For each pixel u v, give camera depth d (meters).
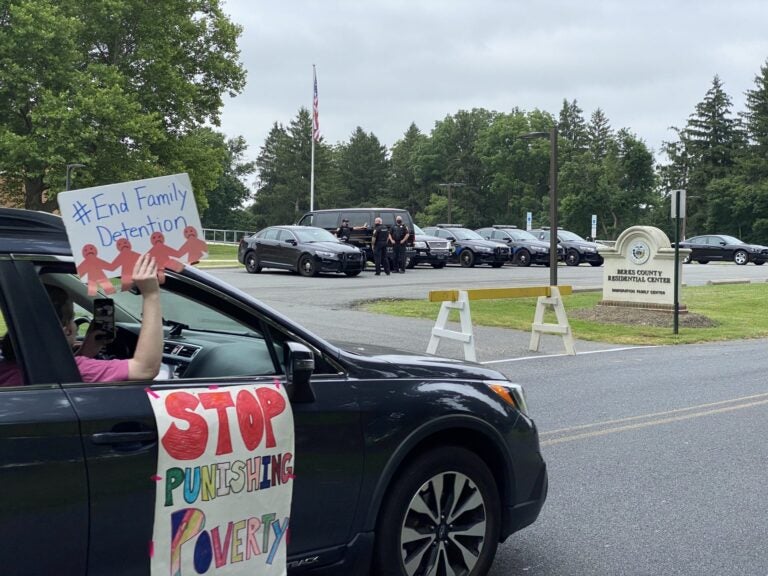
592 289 23.06
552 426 7.93
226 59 45.06
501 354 12.77
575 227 94.25
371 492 3.63
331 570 3.56
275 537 3.29
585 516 5.44
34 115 35.88
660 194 99.50
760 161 86.06
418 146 125.25
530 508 4.31
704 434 7.71
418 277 27.39
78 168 37.34
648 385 10.26
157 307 3.05
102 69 38.44
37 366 2.85
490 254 34.66
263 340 3.77
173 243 3.06
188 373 3.61
